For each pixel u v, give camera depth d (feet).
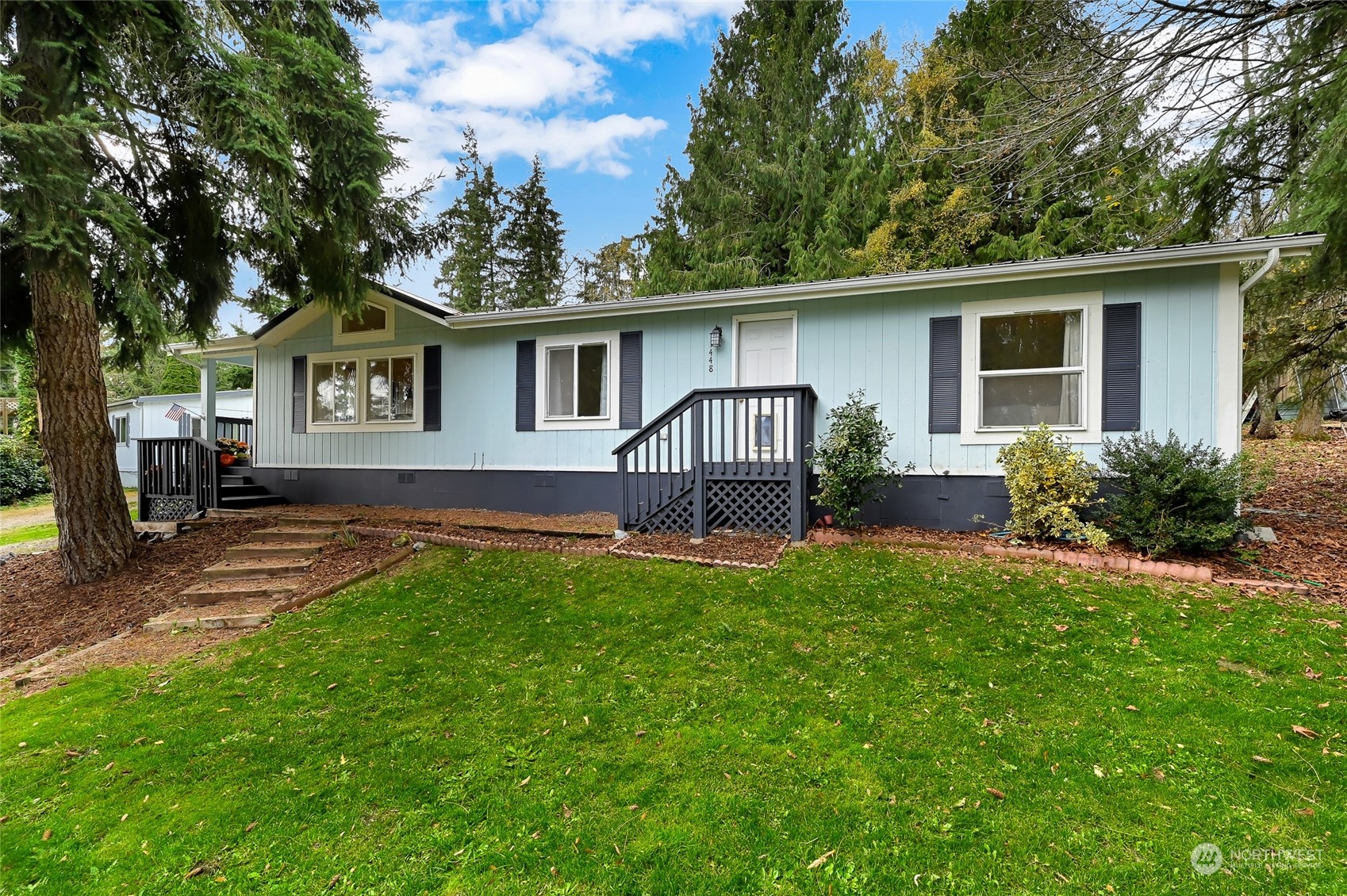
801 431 20.13
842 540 19.84
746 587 16.39
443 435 29.91
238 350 34.09
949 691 10.80
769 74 52.21
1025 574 16.21
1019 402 20.39
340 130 20.03
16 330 22.20
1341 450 36.35
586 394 27.07
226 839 8.03
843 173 47.60
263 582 19.81
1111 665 11.40
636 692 11.42
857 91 49.47
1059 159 25.81
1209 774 8.32
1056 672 11.28
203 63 17.60
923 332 21.53
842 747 9.34
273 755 9.98
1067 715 9.87
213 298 24.59
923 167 42.45
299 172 20.40
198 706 11.80
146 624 16.88
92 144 18.51
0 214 14.53
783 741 9.59
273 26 20.13
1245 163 23.43
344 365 32.12
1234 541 17.81
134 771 9.70
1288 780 8.14
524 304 71.20
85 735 10.89
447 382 29.86
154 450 29.32
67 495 21.20
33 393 57.88
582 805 8.32
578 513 27.09
